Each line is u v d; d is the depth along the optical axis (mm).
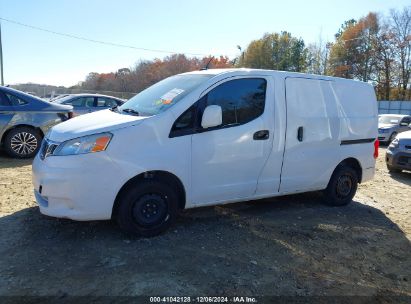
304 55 62938
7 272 3469
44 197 4090
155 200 4289
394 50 52750
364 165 6262
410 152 8844
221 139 4562
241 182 4832
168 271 3639
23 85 31375
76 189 3879
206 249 4156
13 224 4500
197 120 4402
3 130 8164
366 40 54875
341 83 5906
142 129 4090
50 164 3967
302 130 5309
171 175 4332
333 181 5926
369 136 6266
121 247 4059
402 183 8398
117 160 3977
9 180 6484
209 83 4535
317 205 6062
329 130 5641
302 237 4699
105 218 4062
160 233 4402
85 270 3574
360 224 5359
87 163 3883
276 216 5387
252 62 67312
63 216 3934
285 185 5281
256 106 4871
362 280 3797
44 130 8602
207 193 4590
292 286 3564
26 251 3873
